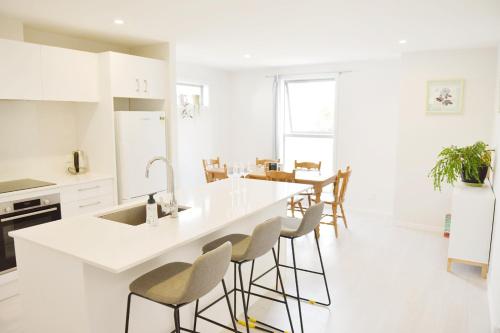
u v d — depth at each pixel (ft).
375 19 11.68
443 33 13.43
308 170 18.86
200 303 8.57
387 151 20.10
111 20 11.91
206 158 22.79
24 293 7.16
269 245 7.84
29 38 13.04
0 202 10.66
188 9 10.66
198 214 8.34
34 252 6.77
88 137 14.57
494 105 15.38
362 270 12.86
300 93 22.66
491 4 10.07
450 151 13.65
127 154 14.17
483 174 13.35
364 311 10.17
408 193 17.66
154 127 15.16
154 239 6.70
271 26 12.59
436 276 12.42
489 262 12.00
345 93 20.83
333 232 17.11
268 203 9.36
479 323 9.64
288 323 9.55
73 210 12.69
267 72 22.89
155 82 15.21
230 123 24.68
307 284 11.73
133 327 7.07
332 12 10.89
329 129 22.25
